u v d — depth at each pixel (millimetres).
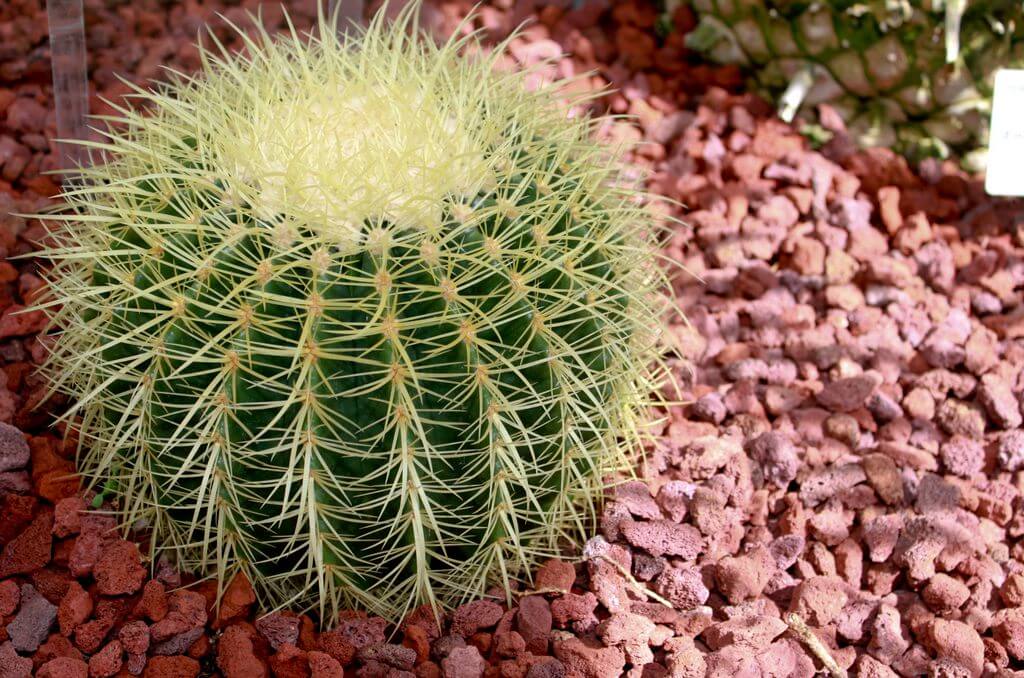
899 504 1054
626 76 1440
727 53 1418
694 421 1123
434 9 1486
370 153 854
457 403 864
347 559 906
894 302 1235
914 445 1115
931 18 1269
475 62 982
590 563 988
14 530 962
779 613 984
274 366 841
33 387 1051
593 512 990
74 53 1190
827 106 1374
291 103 896
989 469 1102
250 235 854
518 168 904
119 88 1382
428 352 854
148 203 901
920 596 1006
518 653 923
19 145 1269
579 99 994
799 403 1129
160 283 849
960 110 1329
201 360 839
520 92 967
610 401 952
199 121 890
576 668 920
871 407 1134
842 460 1084
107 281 911
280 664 901
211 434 853
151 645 908
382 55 938
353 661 914
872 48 1312
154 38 1423
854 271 1264
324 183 844
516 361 878
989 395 1131
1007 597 991
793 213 1307
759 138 1363
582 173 941
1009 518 1049
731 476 1056
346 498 869
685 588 980
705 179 1344
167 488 903
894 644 957
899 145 1379
